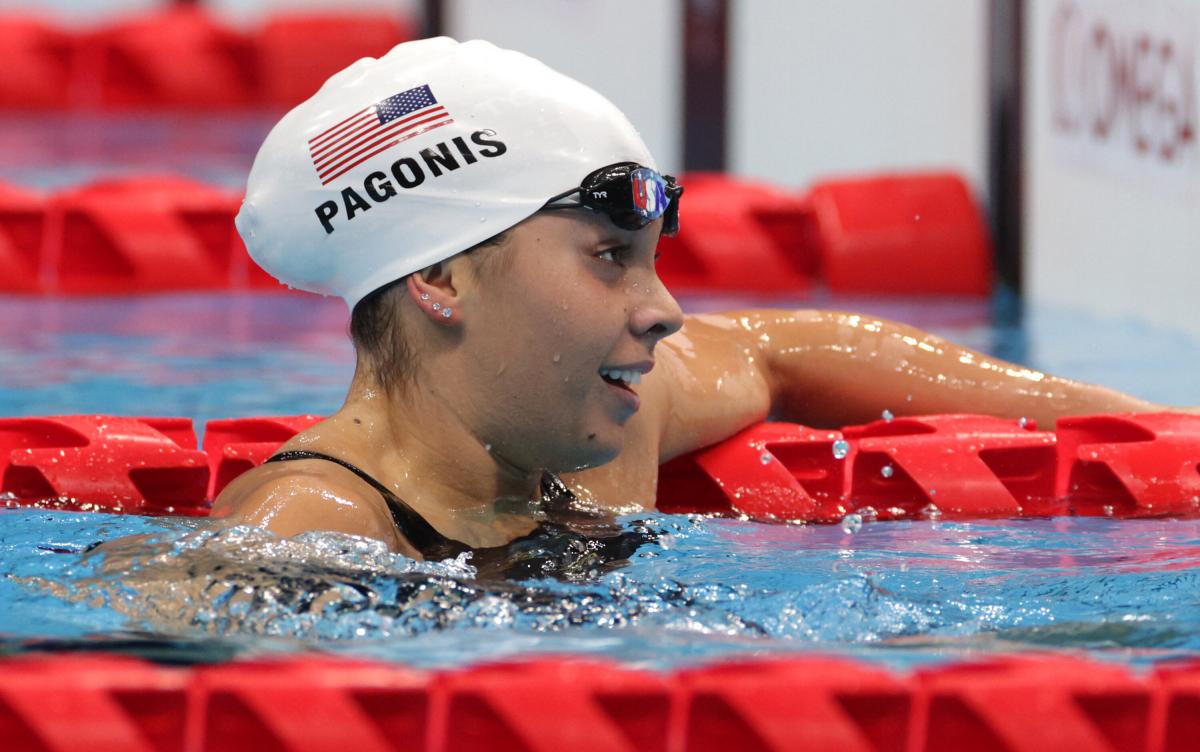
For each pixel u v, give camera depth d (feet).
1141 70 46.55
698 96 70.90
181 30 97.50
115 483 22.71
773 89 69.21
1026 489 24.59
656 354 25.08
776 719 14.10
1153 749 14.48
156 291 52.08
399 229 19.24
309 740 13.76
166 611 16.52
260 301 50.29
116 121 91.15
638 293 19.21
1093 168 50.52
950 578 19.31
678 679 14.33
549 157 18.84
